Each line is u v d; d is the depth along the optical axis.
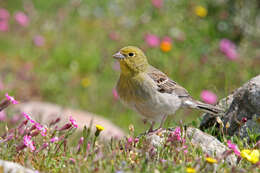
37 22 19.95
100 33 19.19
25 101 14.15
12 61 17.09
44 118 11.26
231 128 7.83
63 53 17.36
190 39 17.66
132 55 8.20
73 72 16.78
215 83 14.60
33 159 6.18
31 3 20.80
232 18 18.39
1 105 6.45
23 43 18.45
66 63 17.22
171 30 17.80
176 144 6.47
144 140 6.85
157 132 7.71
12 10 20.64
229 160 6.39
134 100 8.23
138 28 18.73
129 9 20.89
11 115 10.15
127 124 13.37
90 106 14.59
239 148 6.92
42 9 21.03
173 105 8.36
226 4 18.78
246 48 16.98
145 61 8.36
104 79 16.44
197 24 18.38
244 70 14.93
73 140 7.99
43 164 5.93
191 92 13.88
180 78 15.12
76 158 5.96
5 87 14.59
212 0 19.11
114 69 16.33
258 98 7.54
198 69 15.52
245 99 7.74
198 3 19.20
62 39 18.80
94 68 17.06
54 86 15.66
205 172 5.61
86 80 15.70
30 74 16.14
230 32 17.97
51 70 16.75
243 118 7.25
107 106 14.59
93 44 18.25
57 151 6.52
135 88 8.15
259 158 5.79
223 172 5.86
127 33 18.58
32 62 17.19
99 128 6.41
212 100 10.80
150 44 15.03
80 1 21.56
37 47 18.06
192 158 6.24
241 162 6.37
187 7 19.30
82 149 6.52
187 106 8.64
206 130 7.91
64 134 6.88
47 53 17.69
